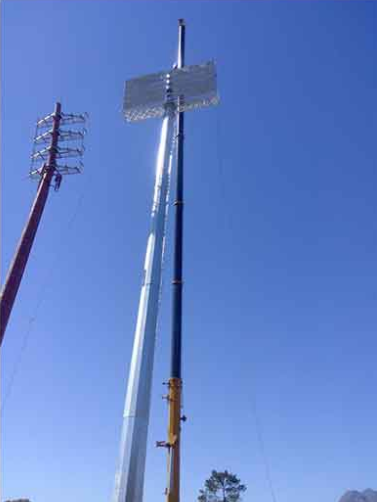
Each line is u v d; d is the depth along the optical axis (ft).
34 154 119.65
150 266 83.30
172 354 83.66
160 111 104.58
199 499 212.02
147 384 72.79
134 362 74.49
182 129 105.81
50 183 115.03
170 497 70.13
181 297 89.51
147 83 106.63
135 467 65.67
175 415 77.10
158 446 74.79
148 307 79.15
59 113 120.88
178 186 100.42
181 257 93.81
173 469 72.33
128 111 104.94
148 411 71.15
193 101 103.04
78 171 116.88
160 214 89.66
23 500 152.97
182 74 105.91
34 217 108.78
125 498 63.41
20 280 102.32
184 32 124.26
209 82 102.78
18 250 104.37
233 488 211.61
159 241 86.43
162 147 98.43
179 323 86.69
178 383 80.43
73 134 119.65
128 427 68.74
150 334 76.79
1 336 95.35
